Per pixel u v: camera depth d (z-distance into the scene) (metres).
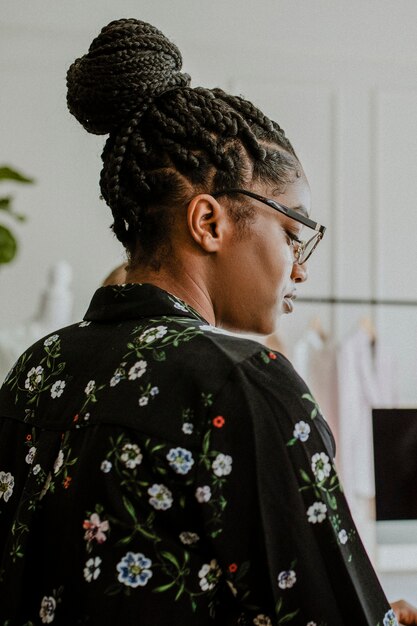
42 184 2.95
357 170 3.05
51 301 2.62
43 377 0.66
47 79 2.96
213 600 0.56
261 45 3.02
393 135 3.07
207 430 0.55
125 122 0.68
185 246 0.66
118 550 0.55
